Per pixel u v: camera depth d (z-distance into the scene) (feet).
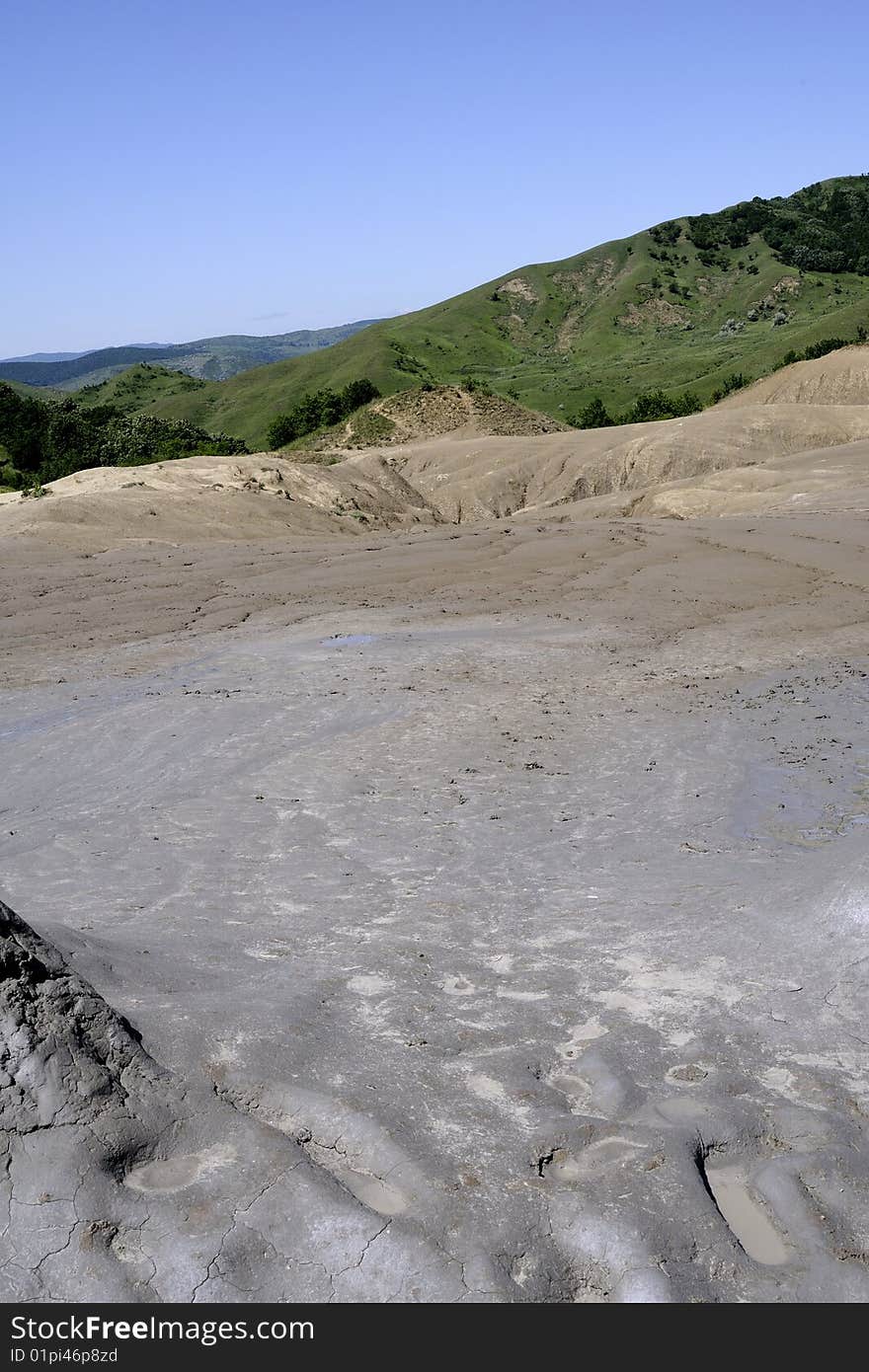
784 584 79.56
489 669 55.83
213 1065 15.87
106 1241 13.00
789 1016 18.54
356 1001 18.89
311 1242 13.03
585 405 426.92
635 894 25.18
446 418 321.73
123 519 125.39
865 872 23.26
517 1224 13.25
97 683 54.90
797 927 21.58
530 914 24.09
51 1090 14.21
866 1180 14.42
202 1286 12.58
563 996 19.45
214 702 49.47
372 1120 14.85
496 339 588.91
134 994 17.79
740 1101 16.02
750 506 149.18
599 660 57.67
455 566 93.15
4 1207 13.16
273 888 26.53
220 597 81.97
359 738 43.09
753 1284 12.86
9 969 15.16
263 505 138.41
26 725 46.68
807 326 473.67
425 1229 13.10
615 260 654.53
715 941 21.66
